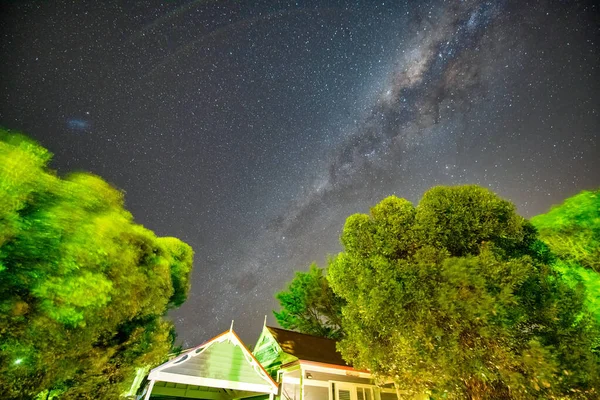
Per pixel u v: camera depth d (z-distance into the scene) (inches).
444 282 331.6
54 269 216.8
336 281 438.0
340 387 572.7
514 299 291.7
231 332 480.4
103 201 302.5
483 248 338.6
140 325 374.9
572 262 378.3
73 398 301.4
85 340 251.1
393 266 372.5
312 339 717.3
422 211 389.4
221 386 442.0
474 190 381.4
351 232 430.6
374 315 361.4
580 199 385.4
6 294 196.1
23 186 209.5
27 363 215.2
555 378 281.0
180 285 721.0
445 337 324.2
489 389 334.3
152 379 417.7
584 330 304.7
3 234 191.3
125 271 299.4
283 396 564.7
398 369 383.9
